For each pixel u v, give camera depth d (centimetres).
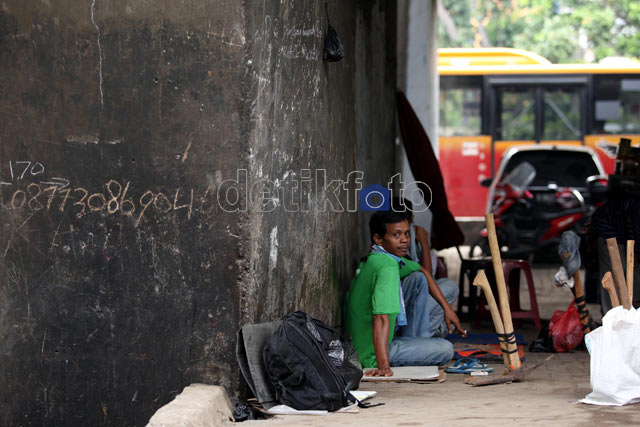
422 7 1420
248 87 582
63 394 616
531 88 2344
